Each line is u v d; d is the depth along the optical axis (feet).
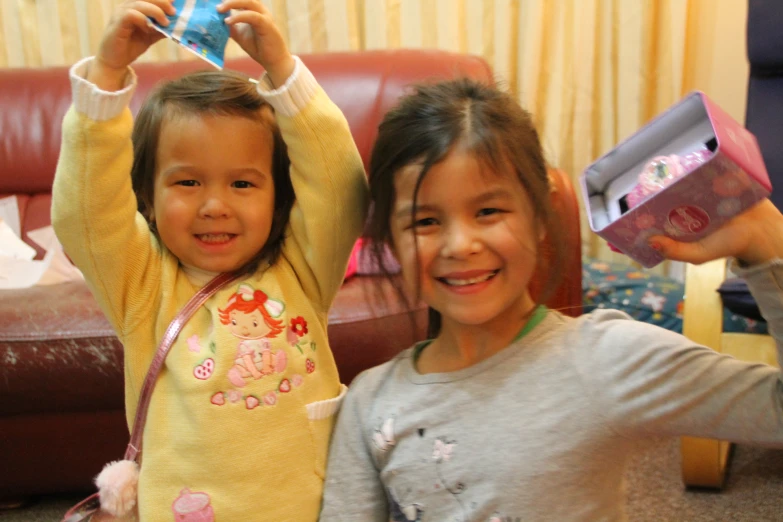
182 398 2.56
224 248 2.65
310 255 2.79
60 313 4.02
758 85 5.52
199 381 2.54
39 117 5.98
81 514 2.82
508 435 2.37
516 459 2.33
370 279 4.20
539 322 2.55
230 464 2.51
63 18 6.95
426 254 2.44
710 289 4.13
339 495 2.67
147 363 2.67
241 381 2.55
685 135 2.31
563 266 2.82
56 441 4.28
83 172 2.41
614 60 6.47
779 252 2.02
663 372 2.19
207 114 2.57
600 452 2.30
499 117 2.49
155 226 2.79
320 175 2.64
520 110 2.64
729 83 6.57
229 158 2.58
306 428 2.67
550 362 2.42
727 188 1.97
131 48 2.37
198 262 2.67
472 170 2.36
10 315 4.01
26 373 3.96
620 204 2.35
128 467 2.64
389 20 6.70
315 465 2.70
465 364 2.60
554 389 2.37
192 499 2.51
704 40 6.54
